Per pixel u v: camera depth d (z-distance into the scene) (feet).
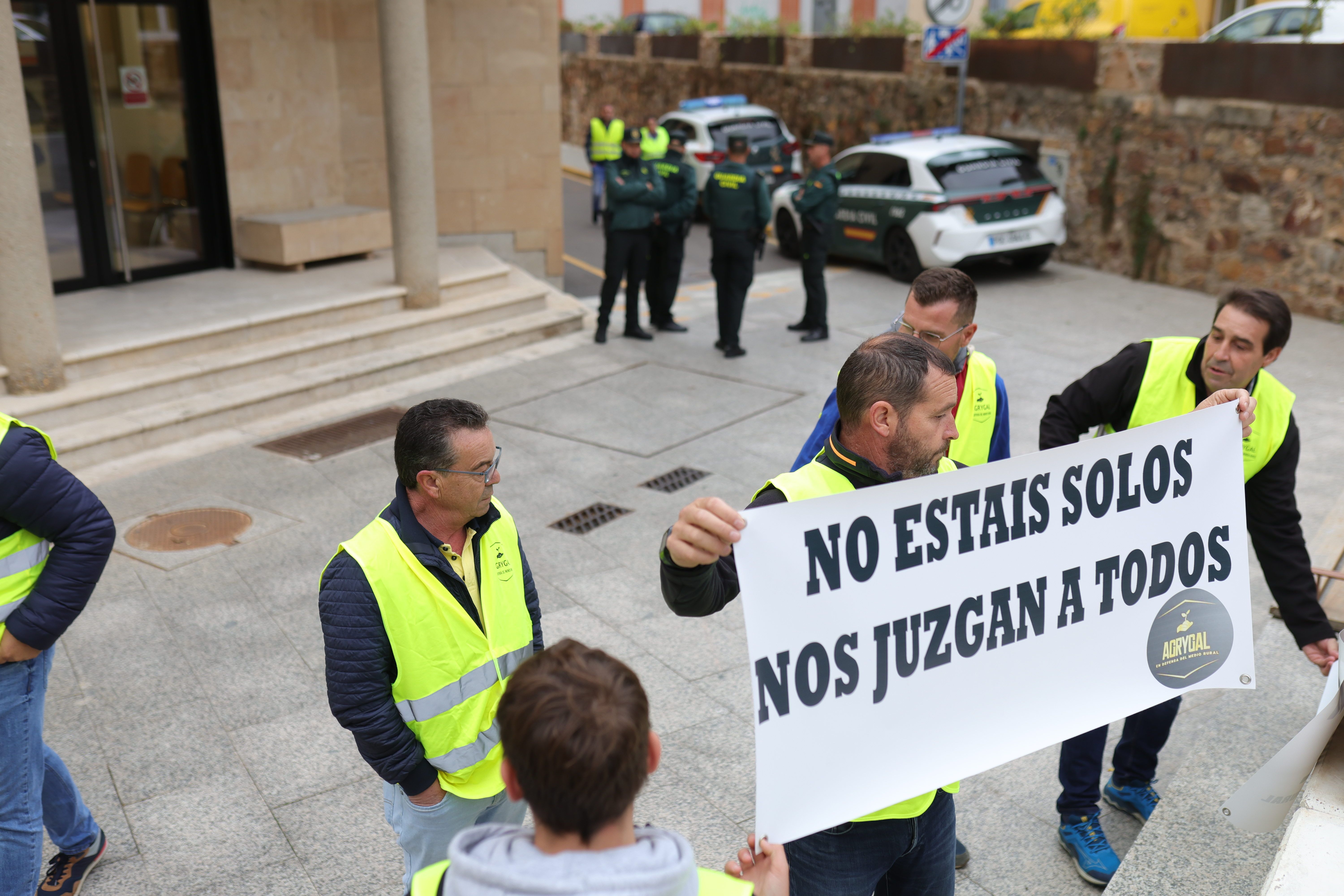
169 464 22.44
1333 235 35.09
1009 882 11.12
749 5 105.60
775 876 6.57
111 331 25.55
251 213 33.30
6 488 8.34
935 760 7.54
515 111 36.22
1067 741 11.35
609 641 15.76
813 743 7.02
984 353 31.45
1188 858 10.69
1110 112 41.37
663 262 32.68
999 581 7.72
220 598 16.89
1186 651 8.71
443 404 8.14
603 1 103.40
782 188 47.06
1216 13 51.21
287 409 25.73
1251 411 8.83
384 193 36.73
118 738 13.32
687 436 24.40
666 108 70.18
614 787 4.58
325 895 10.80
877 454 7.42
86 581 8.88
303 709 14.03
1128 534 8.30
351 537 19.06
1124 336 33.32
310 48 34.14
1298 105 35.27
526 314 33.09
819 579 6.97
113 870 11.08
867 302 38.27
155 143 30.94
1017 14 47.57
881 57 52.08
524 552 18.67
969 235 39.32
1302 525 20.18
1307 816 8.32
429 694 8.21
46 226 28.94
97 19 29.01
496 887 4.54
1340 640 9.71
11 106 21.13
